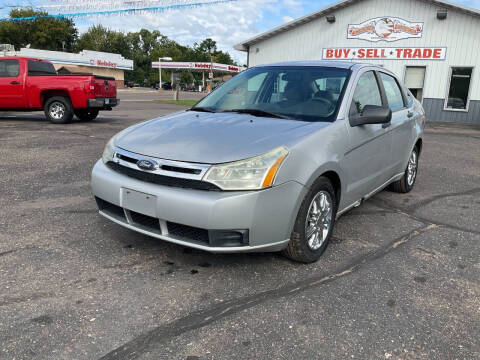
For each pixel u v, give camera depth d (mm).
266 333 2275
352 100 3543
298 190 2752
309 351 2137
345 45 19062
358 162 3527
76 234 3537
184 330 2277
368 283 2883
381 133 3920
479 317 2518
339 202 3357
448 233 3943
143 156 2844
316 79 3779
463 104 17531
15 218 3877
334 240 3654
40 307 2438
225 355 2084
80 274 2854
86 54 55219
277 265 3094
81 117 12859
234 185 2584
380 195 5254
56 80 11094
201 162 2648
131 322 2332
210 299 2602
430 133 12969
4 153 6891
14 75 11219
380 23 18188
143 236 3537
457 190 5660
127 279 2812
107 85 12000
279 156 2691
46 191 4805
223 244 2633
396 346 2205
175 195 2637
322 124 3182
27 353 2047
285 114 3461
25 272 2846
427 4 17219
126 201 2869
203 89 71500
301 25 19688
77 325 2283
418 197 5219
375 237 3770
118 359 2031
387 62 18453
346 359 2088
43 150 7273
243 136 2896
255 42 20766
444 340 2273
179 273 2924
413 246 3588
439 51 17422
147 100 28797
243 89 4020
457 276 3049
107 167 3127
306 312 2492
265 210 2627
